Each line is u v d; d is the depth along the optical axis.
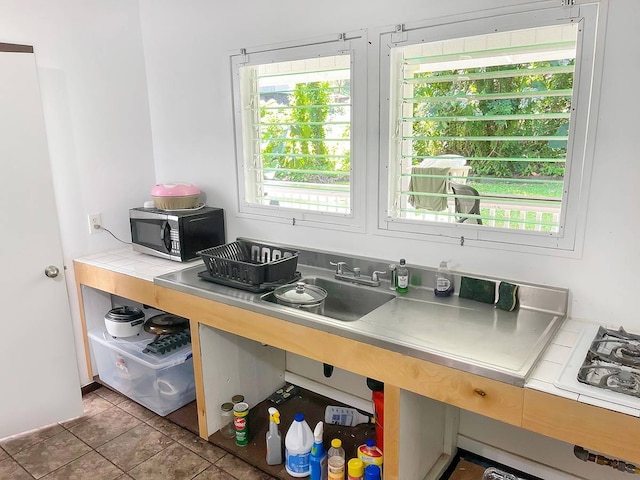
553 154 1.81
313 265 2.51
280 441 2.18
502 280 1.96
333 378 2.66
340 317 2.31
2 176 2.26
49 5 2.54
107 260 2.76
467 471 2.11
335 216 2.40
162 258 2.77
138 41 2.96
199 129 2.85
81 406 2.64
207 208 2.81
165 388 2.56
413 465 1.86
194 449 2.34
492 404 1.46
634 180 1.64
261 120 2.64
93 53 2.75
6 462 2.27
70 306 2.84
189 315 2.27
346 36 2.17
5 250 2.32
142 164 3.07
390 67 2.07
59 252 2.49
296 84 2.45
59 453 2.33
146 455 2.30
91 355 2.92
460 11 1.87
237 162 2.72
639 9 1.54
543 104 1.80
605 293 1.77
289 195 2.61
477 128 1.96
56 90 2.62
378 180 2.22
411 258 2.20
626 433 1.26
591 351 1.52
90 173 2.82
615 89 1.62
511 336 1.66
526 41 1.80
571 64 1.72
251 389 2.62
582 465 1.91
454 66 1.97
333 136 2.37
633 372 1.40
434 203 2.12
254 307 2.00
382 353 1.66
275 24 2.39
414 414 1.79
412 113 2.11
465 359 1.49
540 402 1.37
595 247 1.76
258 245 2.59
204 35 2.68
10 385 2.42
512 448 2.08
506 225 1.96
